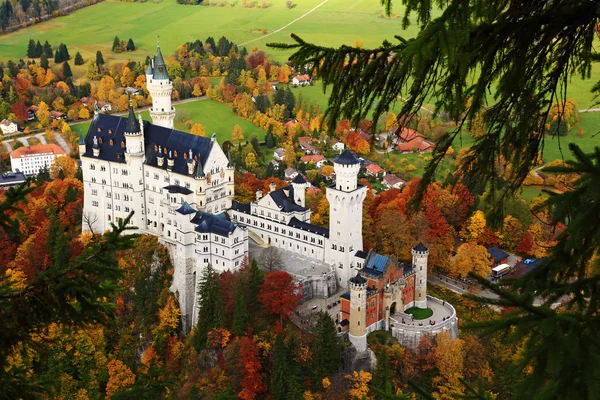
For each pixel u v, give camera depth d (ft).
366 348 592.60
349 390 563.89
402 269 629.92
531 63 128.16
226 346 609.01
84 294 135.74
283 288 611.06
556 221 100.73
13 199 135.33
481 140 143.43
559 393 86.17
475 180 146.51
